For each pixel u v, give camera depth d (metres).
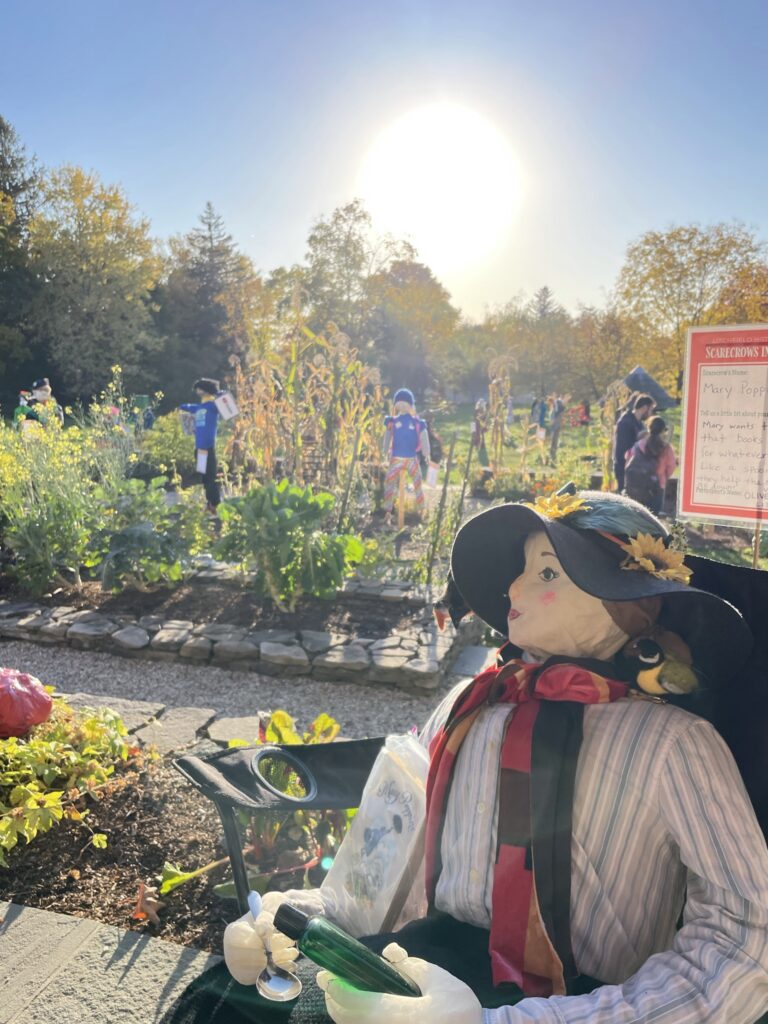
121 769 3.16
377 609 6.10
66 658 5.50
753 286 25.02
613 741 1.36
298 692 5.00
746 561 9.12
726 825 1.27
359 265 35.09
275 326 10.75
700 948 1.23
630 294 27.28
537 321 44.91
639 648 1.45
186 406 10.49
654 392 14.37
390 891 1.59
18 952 2.13
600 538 1.50
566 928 1.35
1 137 39.12
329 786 1.96
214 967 1.56
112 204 38.94
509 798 1.41
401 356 53.03
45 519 6.51
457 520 9.35
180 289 46.06
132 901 2.39
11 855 2.59
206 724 4.01
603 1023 1.17
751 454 1.93
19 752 2.79
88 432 9.29
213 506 10.42
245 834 2.58
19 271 38.47
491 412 15.31
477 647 5.77
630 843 1.34
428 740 1.74
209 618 5.93
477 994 1.34
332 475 10.34
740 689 1.45
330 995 1.19
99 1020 1.89
